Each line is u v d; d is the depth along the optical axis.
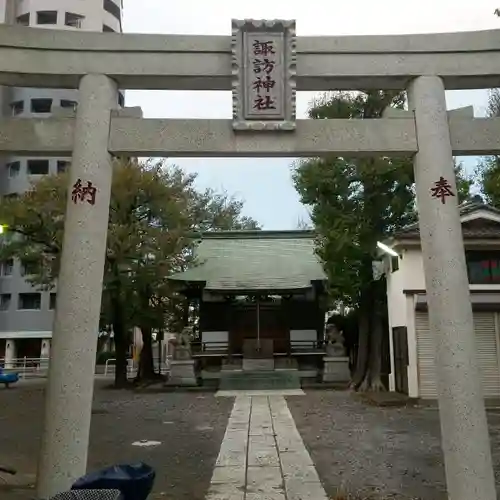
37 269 27.66
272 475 9.15
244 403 20.08
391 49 7.69
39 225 23.33
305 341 30.97
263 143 7.52
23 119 7.58
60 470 6.62
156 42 7.68
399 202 21.22
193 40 7.70
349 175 21.69
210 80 7.80
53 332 7.07
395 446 11.68
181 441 12.61
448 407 6.82
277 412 17.38
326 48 7.69
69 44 7.63
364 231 21.36
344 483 8.62
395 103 21.00
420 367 18.73
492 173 18.47
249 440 12.50
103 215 7.35
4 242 26.92
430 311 7.18
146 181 24.92
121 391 25.80
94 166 7.37
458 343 6.90
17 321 43.91
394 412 17.03
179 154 7.61
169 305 30.19
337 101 21.39
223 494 8.00
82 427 6.79
